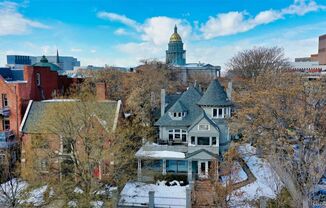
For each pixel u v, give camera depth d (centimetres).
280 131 2561
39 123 2986
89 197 2184
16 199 2244
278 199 2317
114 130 2606
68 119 2438
